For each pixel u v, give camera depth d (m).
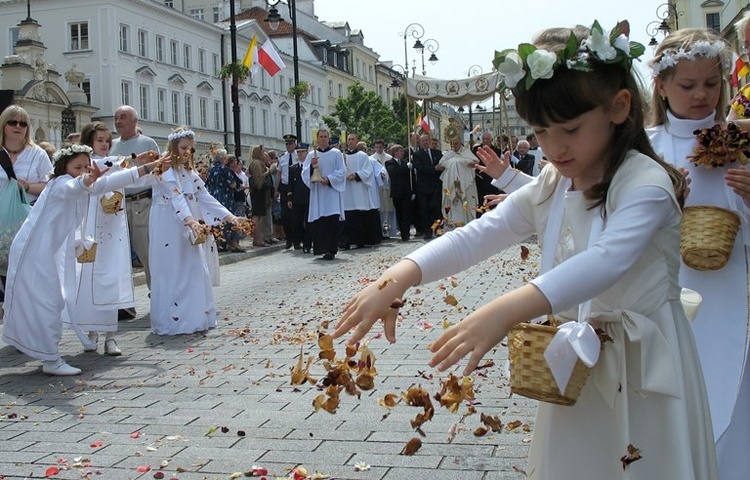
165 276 8.36
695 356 2.28
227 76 25.39
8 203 8.57
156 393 5.84
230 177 18.00
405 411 5.02
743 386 3.29
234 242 17.91
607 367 2.18
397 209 20.19
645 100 2.25
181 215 8.30
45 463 4.34
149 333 8.51
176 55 53.19
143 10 49.56
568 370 2.06
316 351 7.01
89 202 7.49
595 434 2.22
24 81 33.97
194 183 8.83
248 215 21.41
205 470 4.11
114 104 47.00
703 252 3.26
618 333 2.19
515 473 3.88
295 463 4.16
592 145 2.15
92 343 7.56
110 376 6.50
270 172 20.02
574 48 2.08
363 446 4.38
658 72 3.66
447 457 4.13
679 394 2.14
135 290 12.32
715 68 3.58
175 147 8.57
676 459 2.13
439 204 19.88
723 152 3.39
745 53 4.09
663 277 2.21
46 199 6.70
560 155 2.18
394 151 21.59
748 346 3.30
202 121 56.06
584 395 2.23
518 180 3.29
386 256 16.25
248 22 60.62
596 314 2.22
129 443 4.63
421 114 26.09
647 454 2.16
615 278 2.03
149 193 9.94
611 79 2.12
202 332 8.36
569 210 2.29
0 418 5.28
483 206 3.23
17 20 48.50
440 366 1.97
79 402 5.67
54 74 36.16
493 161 3.30
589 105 2.10
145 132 49.62
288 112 68.38
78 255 7.10
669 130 3.69
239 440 4.59
